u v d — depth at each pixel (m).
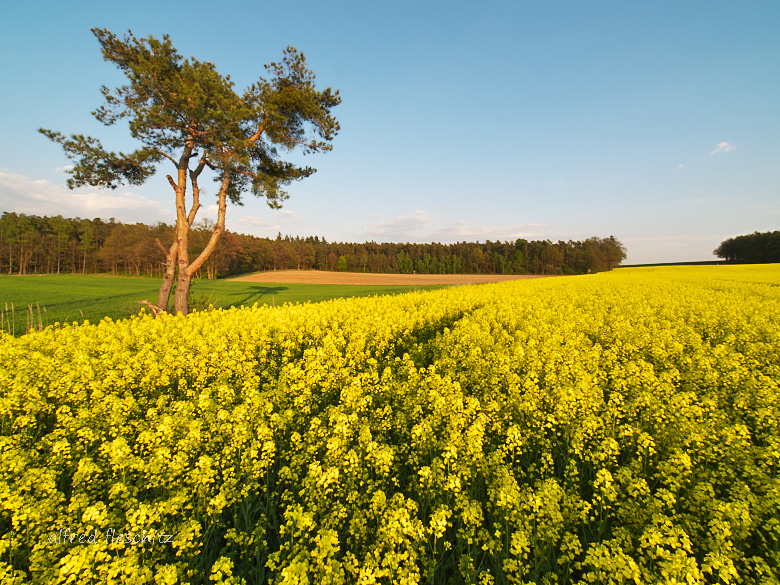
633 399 5.65
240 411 4.99
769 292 21.77
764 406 5.50
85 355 8.23
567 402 4.99
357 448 4.48
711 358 7.62
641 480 3.56
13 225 99.12
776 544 3.09
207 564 3.41
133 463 3.98
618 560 2.57
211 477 3.87
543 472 4.39
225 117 16.30
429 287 53.53
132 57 16.69
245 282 66.75
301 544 3.19
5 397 6.07
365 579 2.71
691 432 4.44
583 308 17.31
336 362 7.95
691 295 20.19
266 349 10.53
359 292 44.53
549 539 3.15
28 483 3.63
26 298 32.56
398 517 3.02
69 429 5.18
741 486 3.59
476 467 4.14
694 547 3.15
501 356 7.64
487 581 2.92
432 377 6.48
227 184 20.20
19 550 3.35
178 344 10.31
